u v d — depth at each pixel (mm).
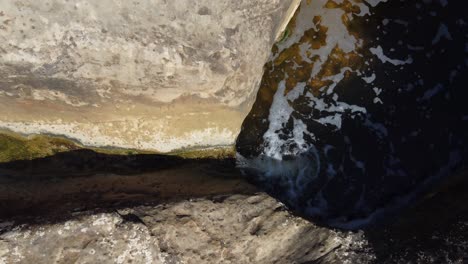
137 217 1542
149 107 1808
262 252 1592
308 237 1657
